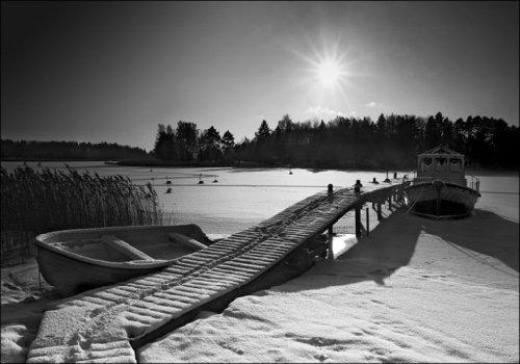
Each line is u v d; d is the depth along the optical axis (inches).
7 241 567.8
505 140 2191.2
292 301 328.5
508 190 1621.6
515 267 556.7
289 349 233.1
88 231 471.2
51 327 260.8
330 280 425.4
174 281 349.4
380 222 909.2
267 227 544.1
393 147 3245.6
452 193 976.9
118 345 237.3
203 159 4389.8
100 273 371.9
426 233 791.7
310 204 694.5
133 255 425.4
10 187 621.3
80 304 300.7
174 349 236.1
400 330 283.0
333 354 227.9
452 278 474.6
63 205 651.5
